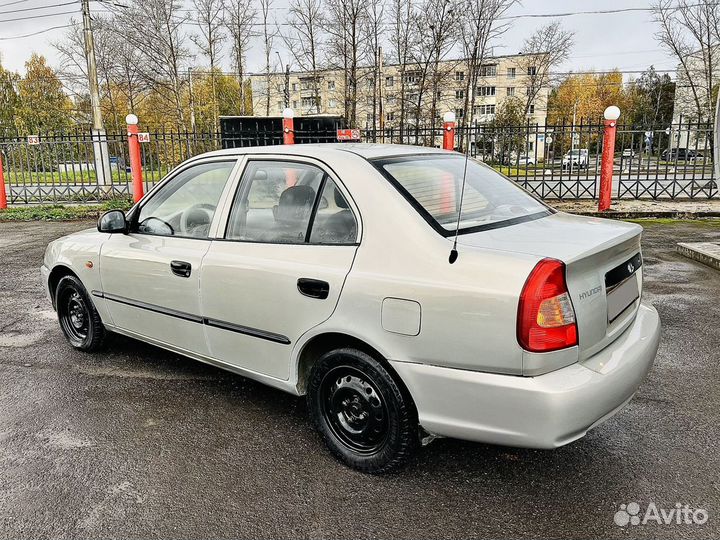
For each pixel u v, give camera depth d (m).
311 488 2.69
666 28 35.72
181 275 3.43
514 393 2.25
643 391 3.67
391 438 2.65
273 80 49.47
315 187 2.97
